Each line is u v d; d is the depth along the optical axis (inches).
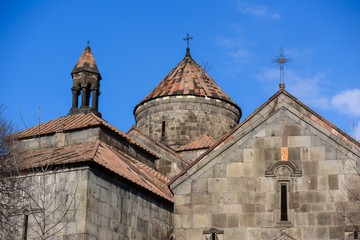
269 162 884.6
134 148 1268.5
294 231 848.9
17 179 1000.9
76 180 949.2
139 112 1630.2
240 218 869.2
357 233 831.1
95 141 1106.7
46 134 1162.0
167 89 1606.8
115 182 1013.2
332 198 853.2
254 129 901.8
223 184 888.3
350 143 870.4
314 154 876.0
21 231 966.4
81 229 914.7
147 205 1100.5
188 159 1449.3
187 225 881.5
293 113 898.1
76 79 1370.6
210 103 1581.0
